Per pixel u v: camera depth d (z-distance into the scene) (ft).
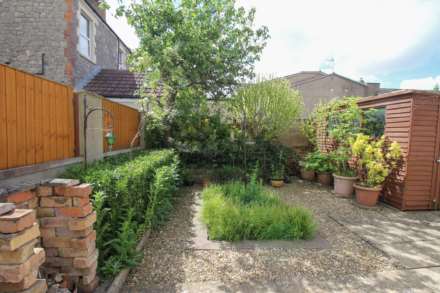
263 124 24.26
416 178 15.94
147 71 21.25
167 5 20.42
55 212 6.15
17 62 21.49
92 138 11.07
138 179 9.66
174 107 22.08
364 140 17.78
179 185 19.89
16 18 21.40
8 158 6.48
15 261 4.12
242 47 22.04
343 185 18.85
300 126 27.68
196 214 13.97
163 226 12.16
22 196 5.57
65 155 9.39
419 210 16.05
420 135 15.78
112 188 7.88
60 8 21.44
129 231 8.07
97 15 26.48
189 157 23.18
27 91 7.28
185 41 20.03
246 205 13.29
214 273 8.30
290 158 25.81
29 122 7.34
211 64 20.54
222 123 24.48
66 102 9.48
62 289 5.79
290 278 8.17
